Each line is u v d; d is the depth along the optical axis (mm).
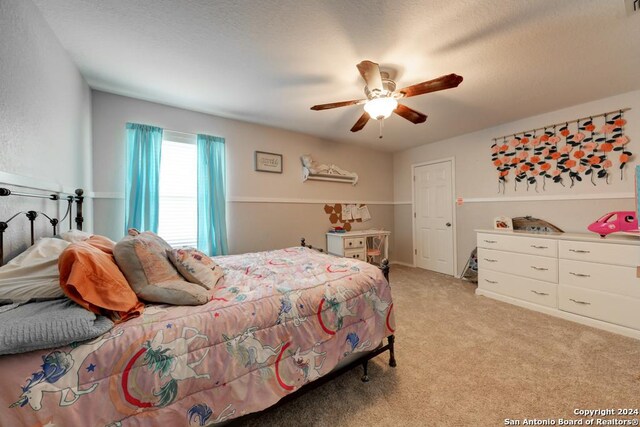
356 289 1526
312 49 1760
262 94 2443
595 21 1493
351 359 1512
